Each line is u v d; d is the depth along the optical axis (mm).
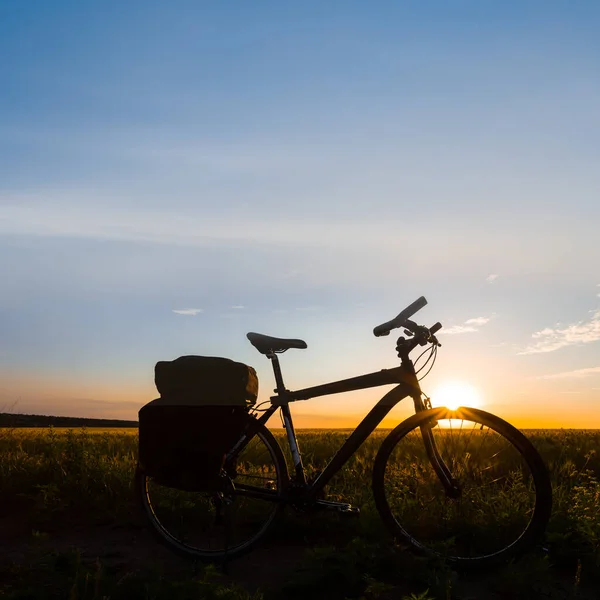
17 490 4434
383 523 3492
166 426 3336
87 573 2832
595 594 2875
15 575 3057
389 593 2861
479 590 2953
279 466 3430
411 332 3418
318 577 2865
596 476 5062
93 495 4277
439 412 3311
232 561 3355
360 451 5781
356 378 3424
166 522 3832
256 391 3486
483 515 3430
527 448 3168
